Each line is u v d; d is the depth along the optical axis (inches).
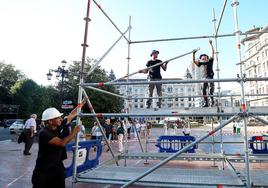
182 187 128.5
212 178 141.9
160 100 284.5
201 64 289.6
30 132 453.1
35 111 2208.4
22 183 242.5
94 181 142.6
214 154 239.0
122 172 158.6
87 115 149.3
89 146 249.1
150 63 287.7
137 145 636.7
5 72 2365.9
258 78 125.2
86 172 159.5
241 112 123.3
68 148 216.5
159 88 285.7
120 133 473.7
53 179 131.0
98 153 267.7
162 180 137.5
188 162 354.9
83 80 159.5
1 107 2004.2
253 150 325.7
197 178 142.2
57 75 857.5
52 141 128.1
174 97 251.6
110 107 1300.4
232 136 805.9
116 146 603.2
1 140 807.1
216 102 285.7
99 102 1259.8
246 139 122.3
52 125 140.4
